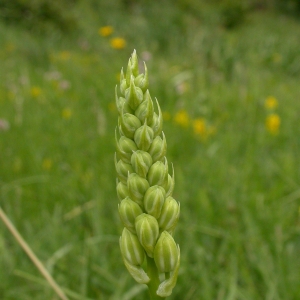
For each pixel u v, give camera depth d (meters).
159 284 0.87
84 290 2.03
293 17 18.78
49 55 7.02
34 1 9.87
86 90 5.17
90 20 12.52
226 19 14.62
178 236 2.40
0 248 2.28
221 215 2.61
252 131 4.06
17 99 4.32
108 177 3.14
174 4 16.12
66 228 2.53
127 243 0.84
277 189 2.90
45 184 3.01
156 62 7.31
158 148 0.82
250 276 2.14
